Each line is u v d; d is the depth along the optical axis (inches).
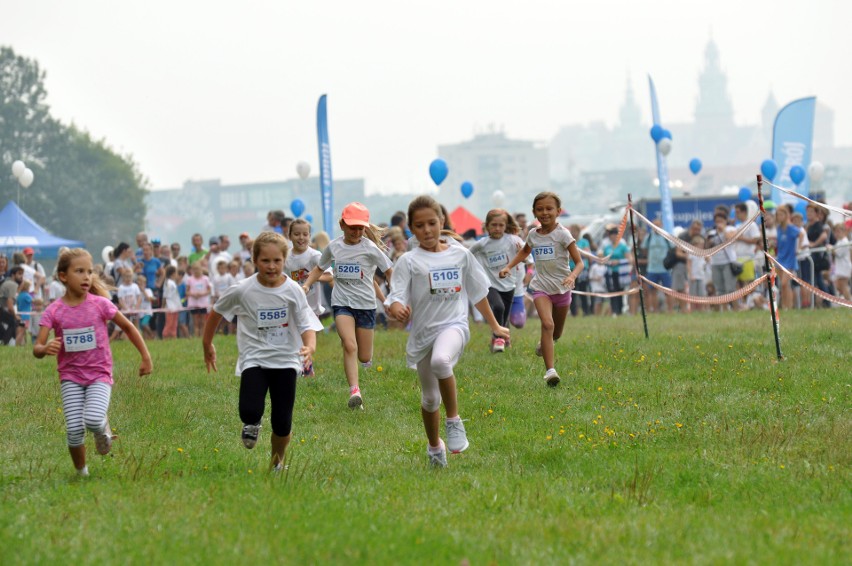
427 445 808.3
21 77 6560.0
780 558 467.5
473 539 504.1
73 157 6638.8
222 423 939.3
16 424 927.7
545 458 744.3
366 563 464.8
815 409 875.4
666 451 751.7
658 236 1988.2
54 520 560.7
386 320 1850.4
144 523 543.8
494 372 1117.7
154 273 1955.0
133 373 1194.6
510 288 1207.6
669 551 486.3
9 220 2679.6
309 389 1074.1
